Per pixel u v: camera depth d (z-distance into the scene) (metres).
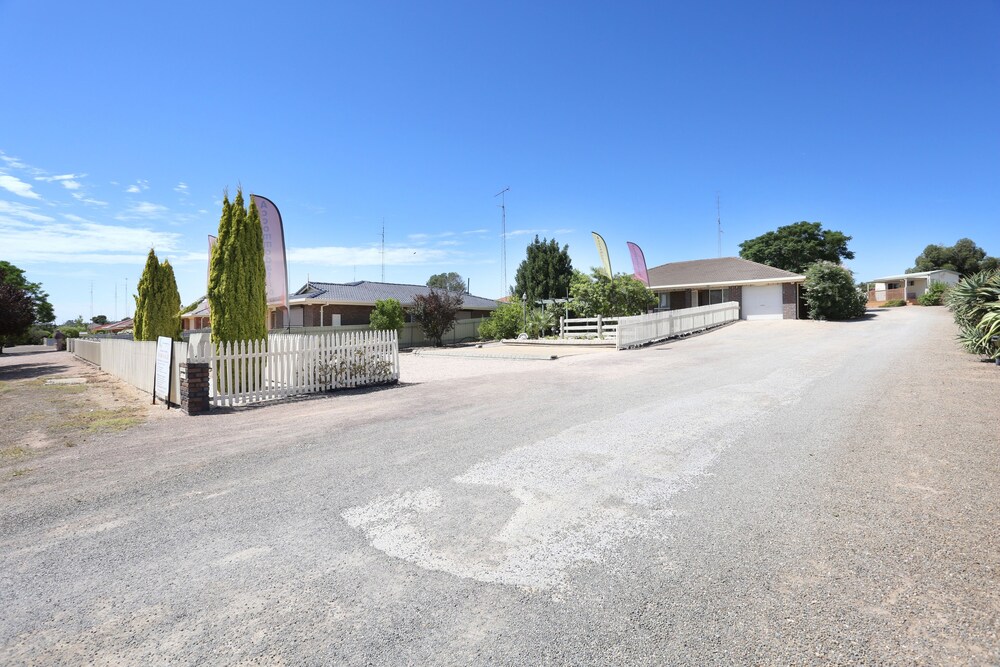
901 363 10.43
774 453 4.95
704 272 32.59
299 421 7.54
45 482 4.98
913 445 4.99
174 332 22.09
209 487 4.64
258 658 2.32
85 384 14.98
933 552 3.01
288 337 10.25
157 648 2.42
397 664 2.25
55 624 2.64
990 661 2.12
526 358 16.80
